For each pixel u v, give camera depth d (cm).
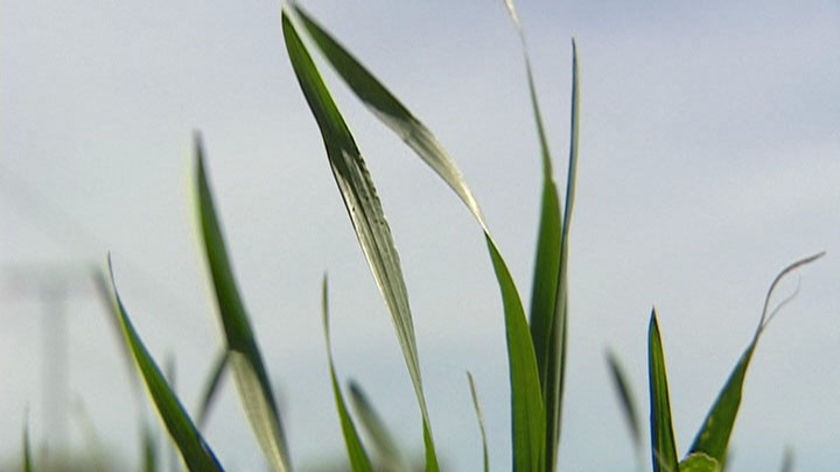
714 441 77
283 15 73
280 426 77
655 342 76
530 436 75
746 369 77
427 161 75
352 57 75
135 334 76
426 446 75
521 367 75
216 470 76
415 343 74
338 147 73
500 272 75
